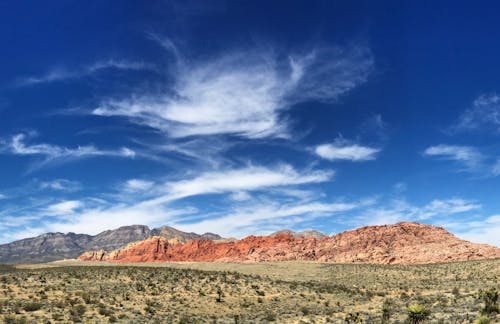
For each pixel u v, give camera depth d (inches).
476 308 1600.6
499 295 1786.4
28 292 2255.2
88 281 2716.5
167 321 1859.0
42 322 1660.9
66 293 2295.8
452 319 1433.3
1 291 2226.9
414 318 1481.3
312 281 3700.8
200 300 2416.3
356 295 2741.1
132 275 3034.0
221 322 1905.8
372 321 1678.2
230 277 3228.3
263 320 1934.1
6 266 4849.9
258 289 2829.7
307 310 2143.2
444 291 2507.4
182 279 2994.6
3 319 1658.5
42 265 5369.1
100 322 1738.4
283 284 3107.8
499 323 1275.8
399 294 2674.7
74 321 1716.3
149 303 2218.3
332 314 2018.9
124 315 1894.7
